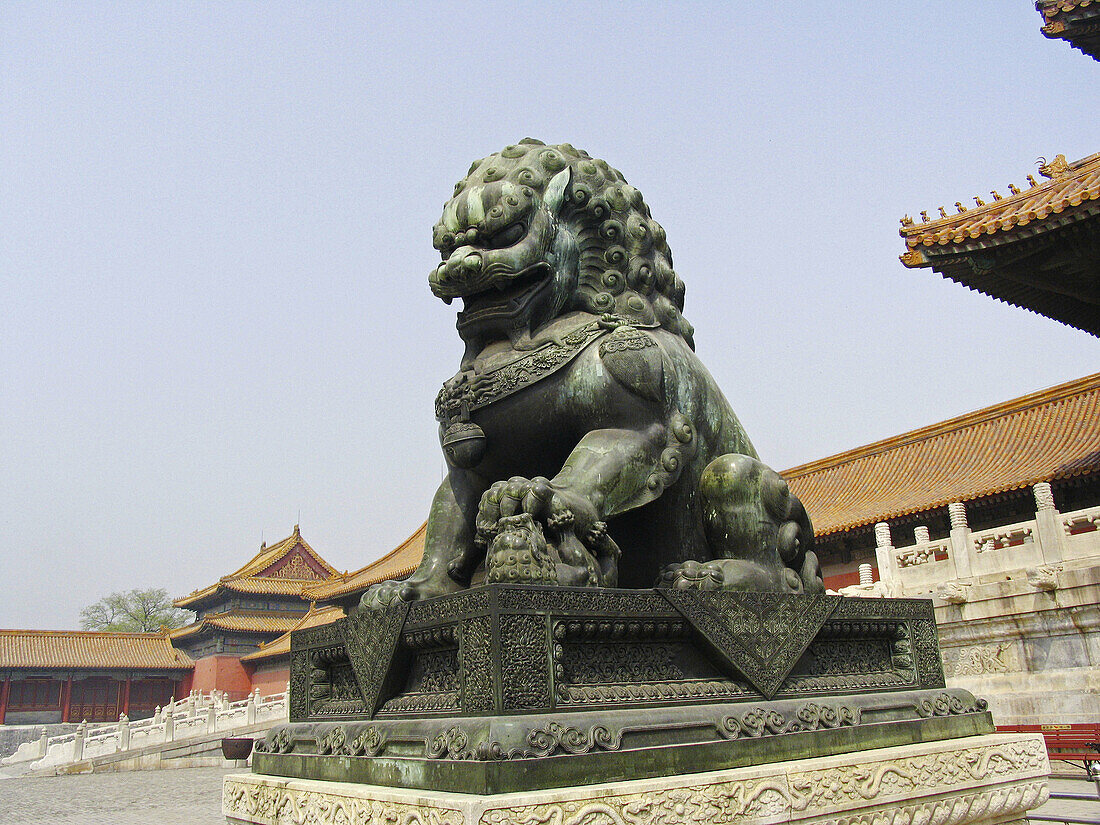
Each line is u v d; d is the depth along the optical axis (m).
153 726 33.25
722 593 3.33
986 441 28.55
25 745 38.62
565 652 2.92
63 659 54.44
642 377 3.77
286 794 3.35
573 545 3.29
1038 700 13.22
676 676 3.20
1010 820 3.77
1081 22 16.78
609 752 2.68
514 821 2.34
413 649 3.16
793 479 33.75
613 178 4.46
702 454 4.15
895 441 31.52
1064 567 14.05
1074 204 14.90
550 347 3.90
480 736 2.54
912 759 3.40
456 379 4.04
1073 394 27.98
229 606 61.59
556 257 4.07
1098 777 8.22
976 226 16.08
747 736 3.07
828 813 3.05
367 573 47.56
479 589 2.76
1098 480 22.02
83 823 16.67
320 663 3.91
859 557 27.62
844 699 3.56
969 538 15.75
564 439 3.95
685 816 2.67
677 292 4.57
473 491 4.18
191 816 17.05
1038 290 18.08
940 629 14.78
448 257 4.11
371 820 2.74
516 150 4.27
